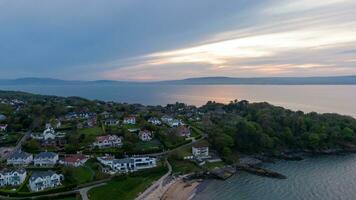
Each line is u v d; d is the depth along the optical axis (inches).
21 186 5753.0
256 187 6643.7
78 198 5383.9
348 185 6638.8
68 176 6097.4
